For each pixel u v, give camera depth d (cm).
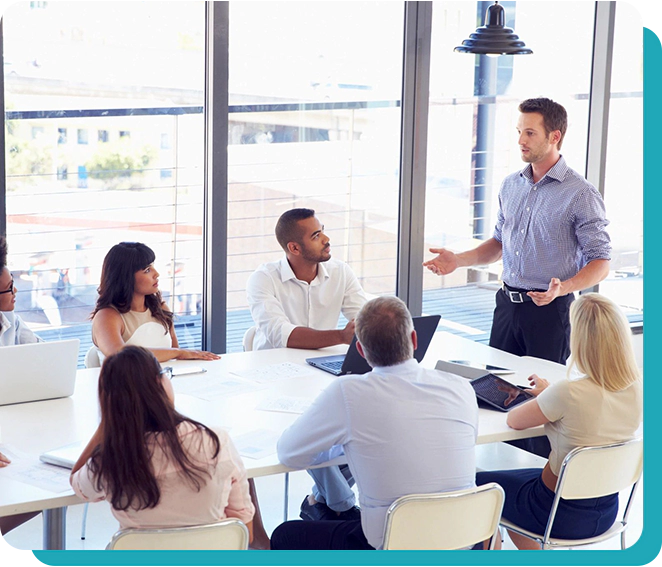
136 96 413
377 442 220
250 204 437
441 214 482
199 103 424
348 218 463
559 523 257
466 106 476
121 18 407
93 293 421
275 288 362
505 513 269
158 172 423
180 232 432
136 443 192
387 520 214
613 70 500
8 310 306
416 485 220
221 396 284
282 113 436
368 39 450
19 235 399
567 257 373
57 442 242
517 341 390
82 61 402
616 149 512
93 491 202
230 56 418
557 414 250
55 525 245
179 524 199
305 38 436
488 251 399
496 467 387
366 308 231
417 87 459
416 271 480
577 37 495
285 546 250
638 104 510
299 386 296
